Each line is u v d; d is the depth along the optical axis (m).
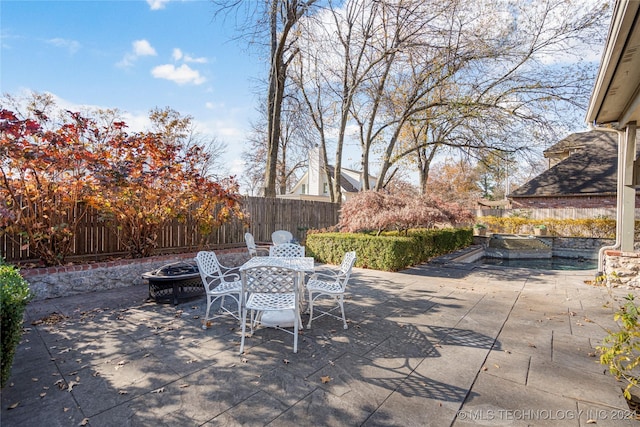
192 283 4.86
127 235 6.31
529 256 12.34
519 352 3.12
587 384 2.54
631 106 4.86
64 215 5.56
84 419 2.09
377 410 2.21
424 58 10.48
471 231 13.24
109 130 5.86
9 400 2.28
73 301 4.79
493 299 5.01
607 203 13.22
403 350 3.16
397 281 6.28
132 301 4.80
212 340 3.38
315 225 11.84
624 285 5.68
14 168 4.79
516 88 10.73
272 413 2.17
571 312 4.36
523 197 14.73
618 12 2.97
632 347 2.29
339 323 3.92
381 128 12.96
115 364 2.84
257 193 22.58
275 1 8.73
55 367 2.77
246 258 7.86
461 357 3.01
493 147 11.59
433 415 2.16
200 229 7.29
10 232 4.91
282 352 3.10
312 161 23.38
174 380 2.58
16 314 2.35
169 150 6.56
